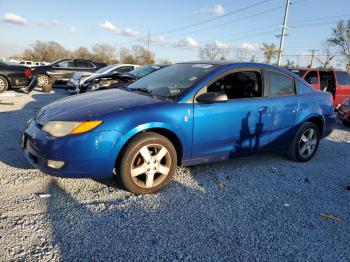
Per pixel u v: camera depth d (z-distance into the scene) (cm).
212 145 403
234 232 297
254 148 450
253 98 440
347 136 773
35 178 381
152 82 452
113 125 331
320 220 331
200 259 256
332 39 4434
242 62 446
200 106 384
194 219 315
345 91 1145
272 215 334
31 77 1292
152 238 279
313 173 474
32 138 341
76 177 332
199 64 458
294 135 499
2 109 857
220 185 396
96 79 906
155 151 362
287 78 490
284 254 271
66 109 358
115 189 368
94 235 277
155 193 367
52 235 273
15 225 283
